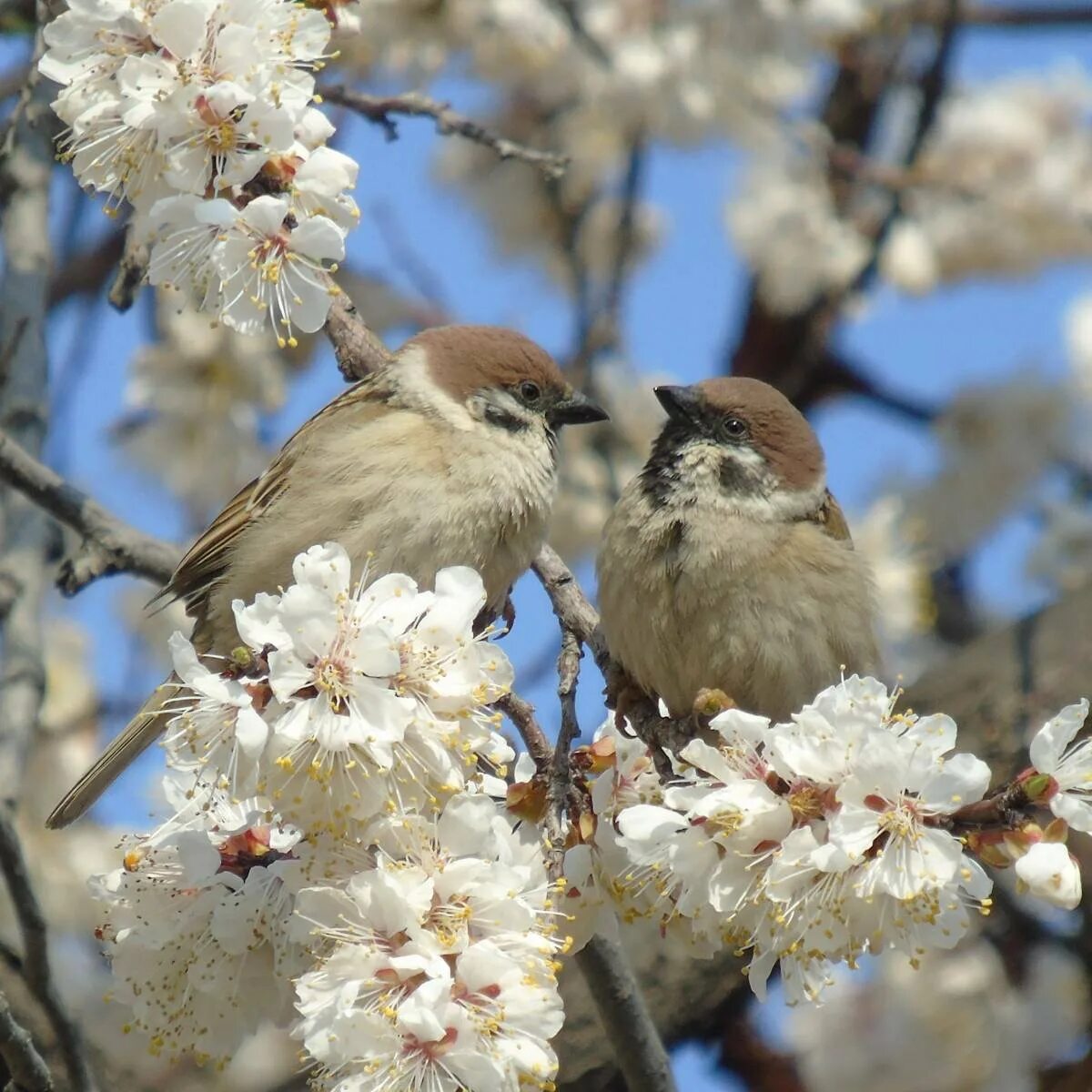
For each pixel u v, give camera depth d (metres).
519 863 7.05
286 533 9.54
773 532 9.52
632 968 10.70
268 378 14.26
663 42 14.95
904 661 15.36
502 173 16.30
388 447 9.53
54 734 13.41
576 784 7.54
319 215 8.02
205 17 7.91
